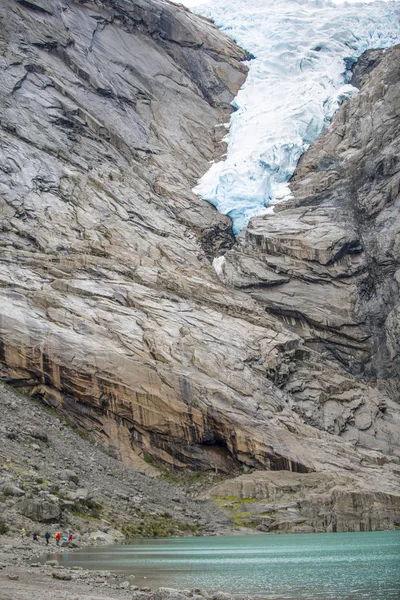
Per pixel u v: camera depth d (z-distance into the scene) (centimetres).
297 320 8369
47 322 6938
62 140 9044
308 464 6456
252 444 6519
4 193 8106
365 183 9194
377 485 6275
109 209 8581
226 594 2383
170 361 6919
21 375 6712
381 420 7462
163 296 7681
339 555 3866
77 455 6012
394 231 8669
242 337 7550
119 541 4534
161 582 2891
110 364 6756
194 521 5606
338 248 8600
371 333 8338
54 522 4381
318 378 7588
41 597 2252
